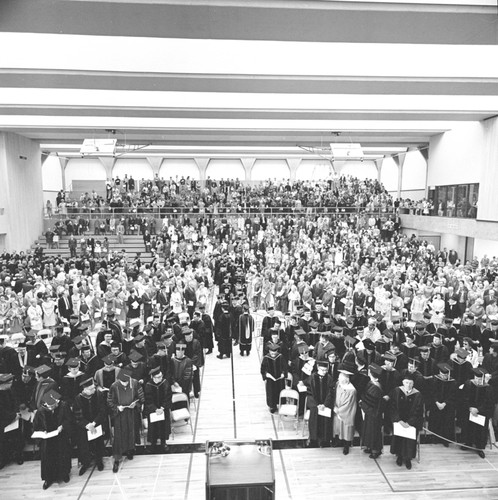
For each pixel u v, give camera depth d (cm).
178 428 968
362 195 3531
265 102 1809
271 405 1027
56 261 2320
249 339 1415
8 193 2669
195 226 3138
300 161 4206
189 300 1758
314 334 1184
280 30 1037
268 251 2625
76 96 1720
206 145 3212
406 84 1485
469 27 1009
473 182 2556
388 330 1146
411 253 2598
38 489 771
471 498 750
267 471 596
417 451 855
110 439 895
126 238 3025
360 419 883
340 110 1948
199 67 1335
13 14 961
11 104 1825
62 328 1161
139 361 961
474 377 916
